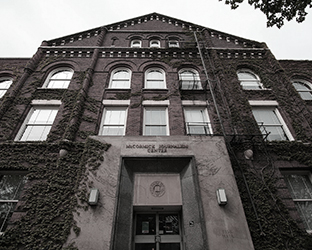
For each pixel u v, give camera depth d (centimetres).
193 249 692
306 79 1470
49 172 861
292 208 808
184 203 803
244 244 679
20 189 874
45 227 721
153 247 789
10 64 1435
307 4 980
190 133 1078
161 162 882
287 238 736
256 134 963
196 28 1861
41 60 1449
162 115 1161
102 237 678
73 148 931
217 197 766
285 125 1128
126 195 798
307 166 930
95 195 744
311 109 1211
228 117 1123
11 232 707
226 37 1742
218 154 892
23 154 912
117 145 905
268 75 1389
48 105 1166
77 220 711
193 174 827
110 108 1186
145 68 1434
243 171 905
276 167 927
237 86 1283
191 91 1255
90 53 1518
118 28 1884
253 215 785
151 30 1812
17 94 1184
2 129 1017
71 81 1282
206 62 1459
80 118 1081
